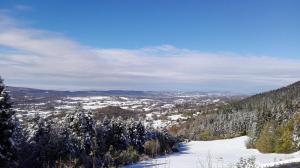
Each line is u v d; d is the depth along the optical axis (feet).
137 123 227.81
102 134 190.29
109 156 164.04
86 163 153.69
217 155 226.17
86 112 176.35
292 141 222.69
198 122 508.94
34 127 153.89
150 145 222.07
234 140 337.72
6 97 111.45
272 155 208.03
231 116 456.45
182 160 193.67
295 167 81.10
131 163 186.29
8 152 112.88
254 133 277.23
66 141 156.97
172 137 289.94
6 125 111.34
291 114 288.30
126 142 209.26
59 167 134.31
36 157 141.49
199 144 321.52
